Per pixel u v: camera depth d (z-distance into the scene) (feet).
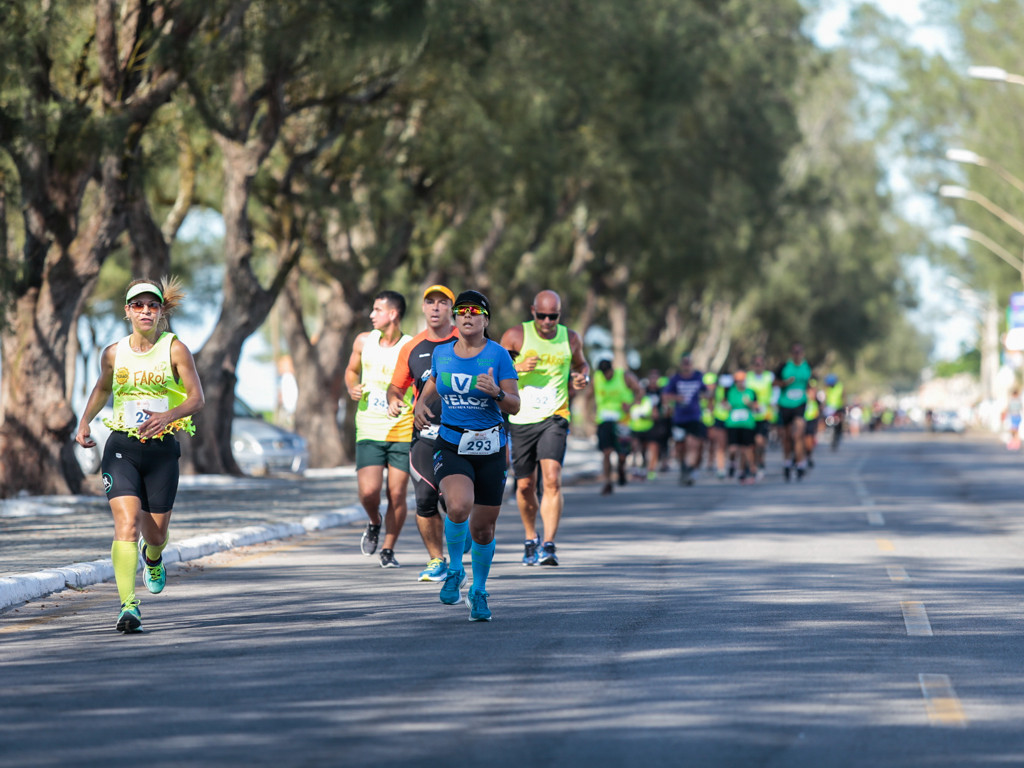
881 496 223.51
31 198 195.00
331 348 306.55
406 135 285.02
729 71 405.80
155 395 88.74
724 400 268.21
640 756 56.95
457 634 86.53
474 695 68.54
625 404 224.53
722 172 428.97
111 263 356.79
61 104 185.57
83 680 72.43
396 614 94.89
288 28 197.47
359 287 301.63
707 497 220.23
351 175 267.39
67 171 191.83
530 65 269.64
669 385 254.06
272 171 280.51
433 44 226.79
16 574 106.42
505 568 121.80
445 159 264.93
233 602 100.99
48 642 84.23
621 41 302.45
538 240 380.78
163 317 92.32
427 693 69.00
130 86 199.31
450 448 91.71
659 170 365.81
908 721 63.21
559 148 294.05
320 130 259.80
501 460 92.12
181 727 61.87
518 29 263.70
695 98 371.76
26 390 200.23
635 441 319.68
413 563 126.93
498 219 361.92
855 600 102.17
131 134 199.52
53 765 55.36
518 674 73.82
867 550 138.10
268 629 88.58
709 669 75.20
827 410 450.71
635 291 576.61
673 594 105.09
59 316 200.75
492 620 92.27
